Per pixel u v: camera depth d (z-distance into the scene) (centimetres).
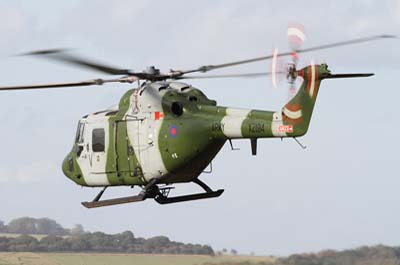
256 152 5128
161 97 5253
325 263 6366
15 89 5303
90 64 4909
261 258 6662
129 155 5344
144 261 8606
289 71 4859
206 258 8012
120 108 5431
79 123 5600
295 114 4897
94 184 5534
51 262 9712
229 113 5097
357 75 4988
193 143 5147
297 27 4688
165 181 5322
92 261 9319
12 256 9825
